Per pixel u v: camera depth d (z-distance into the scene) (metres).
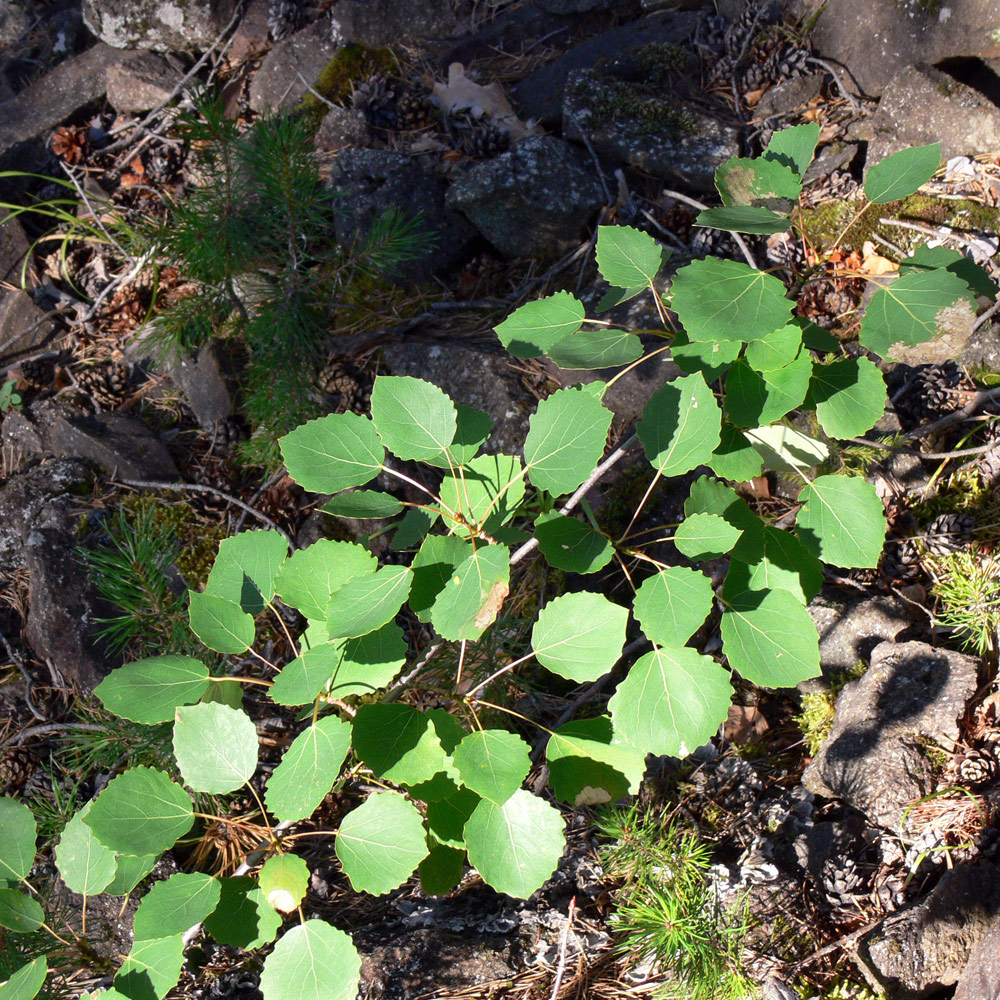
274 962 0.85
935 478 1.36
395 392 0.87
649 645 1.32
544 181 1.84
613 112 1.91
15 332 2.10
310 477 0.86
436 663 1.17
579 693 1.32
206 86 2.41
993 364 1.44
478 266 1.96
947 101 1.67
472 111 2.11
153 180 2.35
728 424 0.92
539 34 2.25
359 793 1.27
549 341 0.93
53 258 2.24
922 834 1.11
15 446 1.94
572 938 1.11
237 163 1.86
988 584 1.23
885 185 0.90
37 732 1.45
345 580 0.87
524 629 1.32
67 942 0.94
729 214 0.88
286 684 0.84
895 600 1.27
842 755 1.17
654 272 0.92
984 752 1.14
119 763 1.33
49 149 2.42
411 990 1.09
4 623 1.63
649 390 1.55
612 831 1.10
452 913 1.15
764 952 1.07
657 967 1.08
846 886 1.10
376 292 1.92
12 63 2.73
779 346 0.88
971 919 1.06
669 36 2.05
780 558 0.91
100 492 1.76
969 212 1.61
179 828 0.87
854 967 1.06
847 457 1.35
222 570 0.91
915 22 1.75
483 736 0.85
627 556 1.43
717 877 1.12
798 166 0.93
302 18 2.43
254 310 1.88
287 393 1.68
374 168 1.99
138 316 2.11
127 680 0.87
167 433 1.91
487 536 0.86
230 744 0.86
